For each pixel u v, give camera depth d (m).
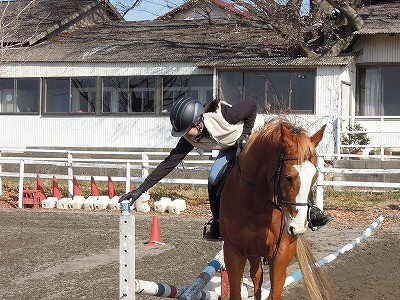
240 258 6.20
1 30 21.94
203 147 6.41
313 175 5.28
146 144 23.91
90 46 26.66
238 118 6.21
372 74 22.80
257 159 5.85
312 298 6.01
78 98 24.94
